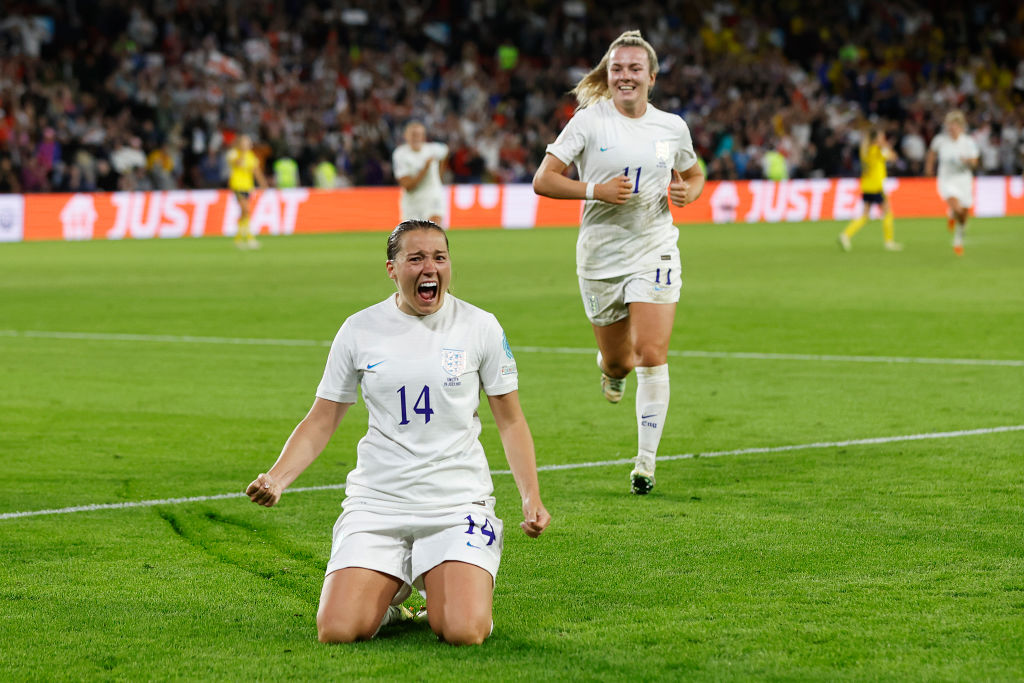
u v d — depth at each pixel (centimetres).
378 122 4891
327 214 4331
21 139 4256
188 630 601
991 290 2197
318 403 609
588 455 1005
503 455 1014
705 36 5838
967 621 594
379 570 584
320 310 2016
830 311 1928
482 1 5666
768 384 1318
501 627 600
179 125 4516
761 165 5162
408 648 571
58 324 1861
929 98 5659
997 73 5925
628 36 924
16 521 811
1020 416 1126
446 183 4659
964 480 890
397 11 5541
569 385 1335
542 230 4253
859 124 5384
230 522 809
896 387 1287
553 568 700
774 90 5550
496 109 5191
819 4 6094
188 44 4972
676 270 927
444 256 595
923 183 4806
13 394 1287
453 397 595
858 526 775
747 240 3588
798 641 571
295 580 686
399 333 599
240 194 3531
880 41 6053
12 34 4744
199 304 2108
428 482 591
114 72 4753
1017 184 4797
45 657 564
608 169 927
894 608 616
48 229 3941
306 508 844
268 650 571
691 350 1564
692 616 611
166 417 1168
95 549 748
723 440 1051
